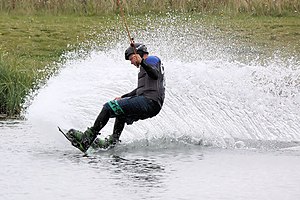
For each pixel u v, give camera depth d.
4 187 22.86
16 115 39.72
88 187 22.84
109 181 23.58
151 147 29.48
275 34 60.34
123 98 28.86
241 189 22.73
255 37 58.94
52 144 30.17
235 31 60.34
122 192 22.23
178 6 67.06
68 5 68.12
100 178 23.98
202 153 28.39
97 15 67.25
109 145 29.19
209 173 24.84
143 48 29.05
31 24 63.12
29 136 32.00
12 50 53.94
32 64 47.78
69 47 55.19
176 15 65.44
